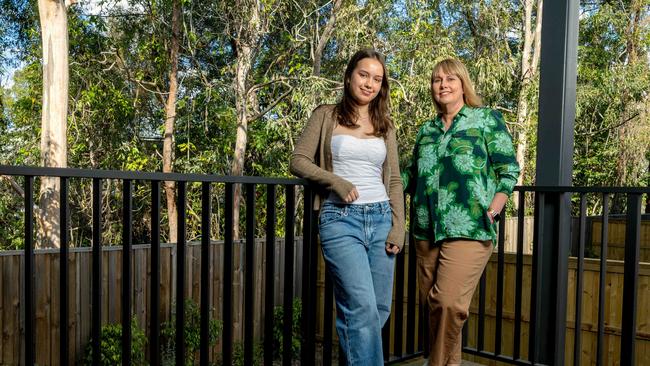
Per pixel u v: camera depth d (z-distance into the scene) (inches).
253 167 528.4
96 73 478.0
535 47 597.9
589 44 661.3
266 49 523.2
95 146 493.0
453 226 89.7
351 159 82.0
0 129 517.0
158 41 492.4
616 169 650.8
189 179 72.2
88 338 257.3
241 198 496.7
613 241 364.8
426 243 96.9
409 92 453.4
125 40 492.7
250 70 487.8
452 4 538.9
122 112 485.1
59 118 366.0
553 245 114.0
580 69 621.0
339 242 81.4
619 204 647.8
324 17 518.9
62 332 64.1
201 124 515.5
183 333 74.9
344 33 467.2
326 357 94.3
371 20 483.5
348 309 81.6
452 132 92.2
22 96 526.9
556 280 110.7
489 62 504.7
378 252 84.3
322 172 80.0
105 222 477.4
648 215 381.1
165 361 278.2
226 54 515.2
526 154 570.3
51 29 361.1
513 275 256.2
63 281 63.8
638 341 224.7
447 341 93.5
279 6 467.8
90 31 479.2
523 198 113.4
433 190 92.8
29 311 61.8
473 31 568.4
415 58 465.1
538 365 110.8
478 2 544.1
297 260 332.2
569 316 242.7
